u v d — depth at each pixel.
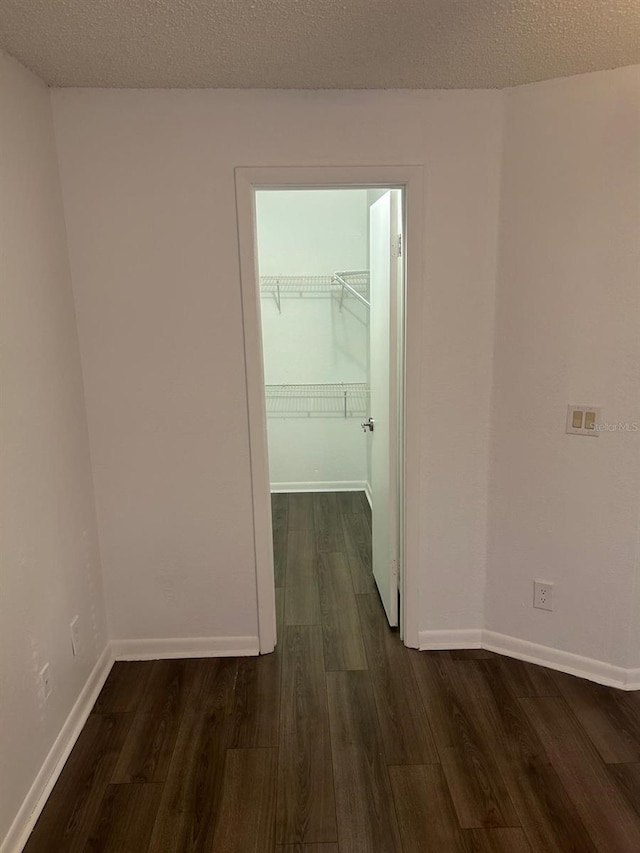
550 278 2.14
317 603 3.04
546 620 2.42
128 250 2.19
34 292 1.90
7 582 1.67
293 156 2.14
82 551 2.25
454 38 1.70
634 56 1.84
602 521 2.23
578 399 2.18
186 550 2.48
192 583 2.51
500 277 2.23
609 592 2.27
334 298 4.46
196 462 2.39
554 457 2.27
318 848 1.66
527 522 2.38
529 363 2.24
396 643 2.66
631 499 2.17
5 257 1.72
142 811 1.79
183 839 1.70
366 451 4.72
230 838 1.70
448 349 2.30
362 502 4.55
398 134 2.13
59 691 2.00
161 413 2.34
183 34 1.65
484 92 2.10
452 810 1.77
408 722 2.15
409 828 1.72
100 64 1.86
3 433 1.68
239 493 2.43
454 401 2.35
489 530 2.47
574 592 2.34
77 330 2.24
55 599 1.99
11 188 1.77
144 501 2.42
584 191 2.03
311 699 2.29
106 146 2.11
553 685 2.34
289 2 1.47
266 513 2.47
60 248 2.11
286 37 1.68
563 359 2.18
